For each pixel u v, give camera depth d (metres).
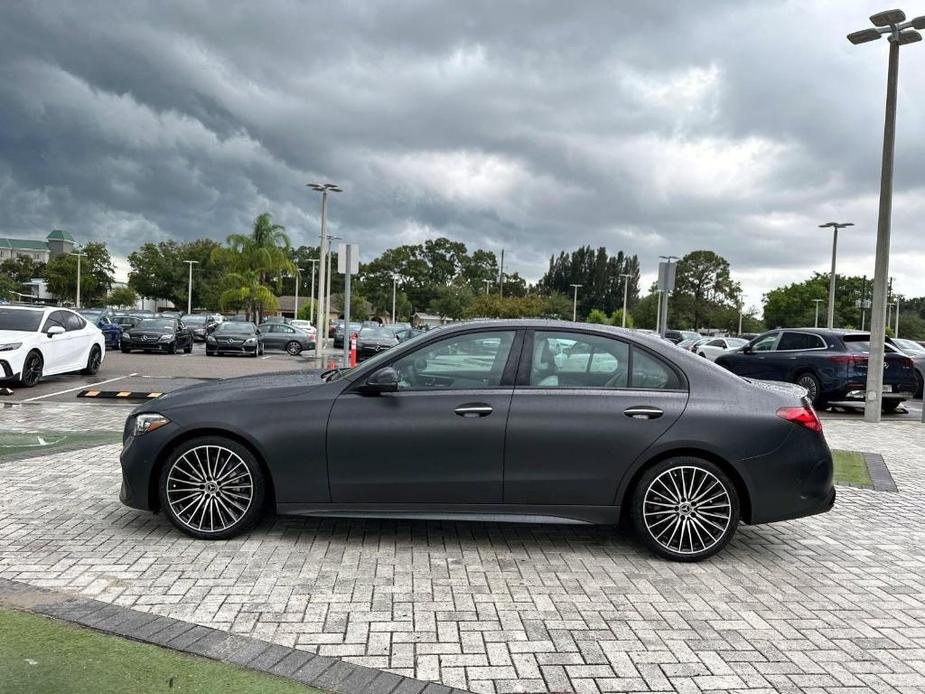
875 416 13.59
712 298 104.12
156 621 3.62
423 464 4.78
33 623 3.53
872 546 5.38
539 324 5.05
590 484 4.78
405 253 125.75
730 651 3.52
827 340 15.01
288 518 5.53
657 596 4.23
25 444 8.30
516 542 5.16
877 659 3.48
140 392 13.62
